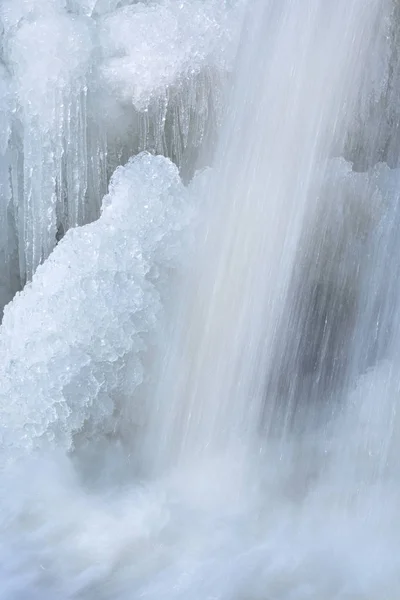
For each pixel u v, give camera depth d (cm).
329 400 496
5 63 538
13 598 382
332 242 505
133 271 502
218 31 527
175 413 511
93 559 410
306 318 510
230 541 423
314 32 502
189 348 512
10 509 449
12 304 511
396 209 489
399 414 461
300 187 506
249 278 509
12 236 571
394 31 496
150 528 434
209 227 518
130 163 521
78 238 503
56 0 535
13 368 494
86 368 494
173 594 383
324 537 427
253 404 508
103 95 534
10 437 492
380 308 487
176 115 543
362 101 504
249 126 522
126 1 554
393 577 396
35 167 536
